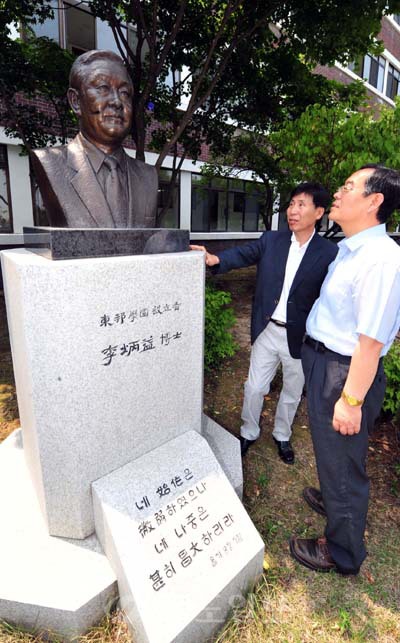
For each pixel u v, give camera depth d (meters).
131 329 1.63
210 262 2.15
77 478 1.59
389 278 1.35
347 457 1.60
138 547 1.50
